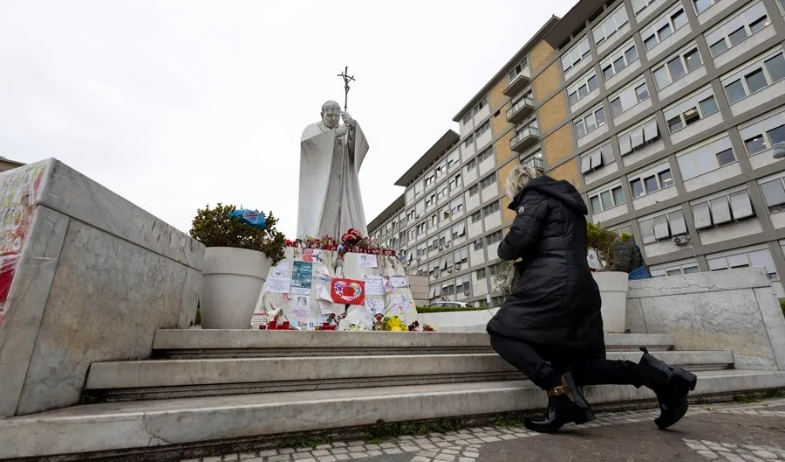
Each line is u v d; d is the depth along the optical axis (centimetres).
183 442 163
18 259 158
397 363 262
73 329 183
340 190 633
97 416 152
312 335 282
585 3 2297
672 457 176
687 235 1719
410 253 4516
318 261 507
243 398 205
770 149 1509
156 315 263
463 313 848
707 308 445
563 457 175
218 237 365
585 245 247
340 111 641
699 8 1791
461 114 3631
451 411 225
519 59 2955
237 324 350
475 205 3303
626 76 2086
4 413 145
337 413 195
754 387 344
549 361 238
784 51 1498
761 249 1500
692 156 1755
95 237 201
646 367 217
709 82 1719
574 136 2370
